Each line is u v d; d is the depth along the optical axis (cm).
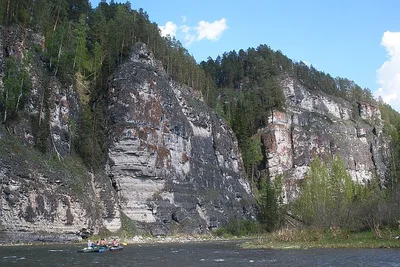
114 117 9781
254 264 4441
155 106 10306
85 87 10894
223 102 18075
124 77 10256
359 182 18025
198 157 11856
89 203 8012
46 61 9444
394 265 4200
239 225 10894
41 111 8331
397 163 12888
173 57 13362
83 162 8906
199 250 6209
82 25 11294
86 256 5162
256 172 16112
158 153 9919
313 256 5081
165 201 9712
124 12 12788
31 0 9712
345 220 7812
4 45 8362
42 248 5991
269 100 17488
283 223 11350
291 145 16800
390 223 7538
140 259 4941
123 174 9425
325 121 18700
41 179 7200
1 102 7675
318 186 12194
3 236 6294
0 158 6631
